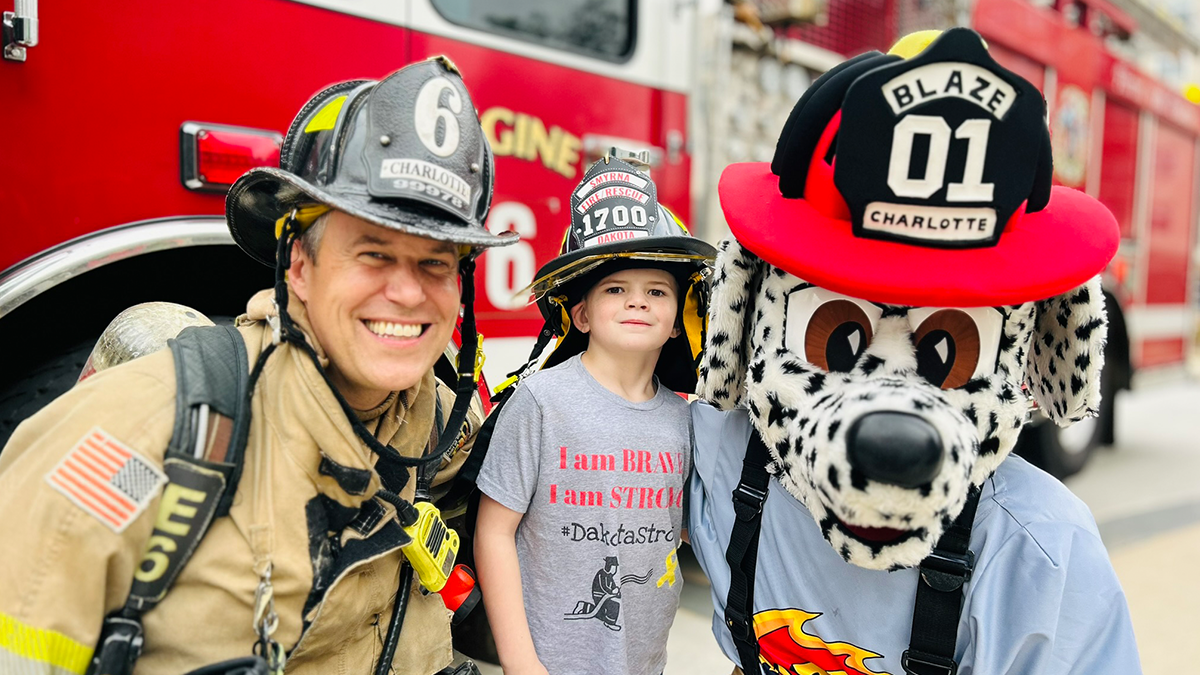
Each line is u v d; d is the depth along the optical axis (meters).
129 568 0.98
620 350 1.57
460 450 1.56
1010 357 1.16
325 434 1.06
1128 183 5.84
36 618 0.92
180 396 1.02
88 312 1.86
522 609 1.46
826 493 1.07
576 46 2.50
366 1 2.01
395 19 2.07
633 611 1.51
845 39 3.67
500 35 2.30
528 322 2.43
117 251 1.63
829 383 1.17
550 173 2.44
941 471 0.99
